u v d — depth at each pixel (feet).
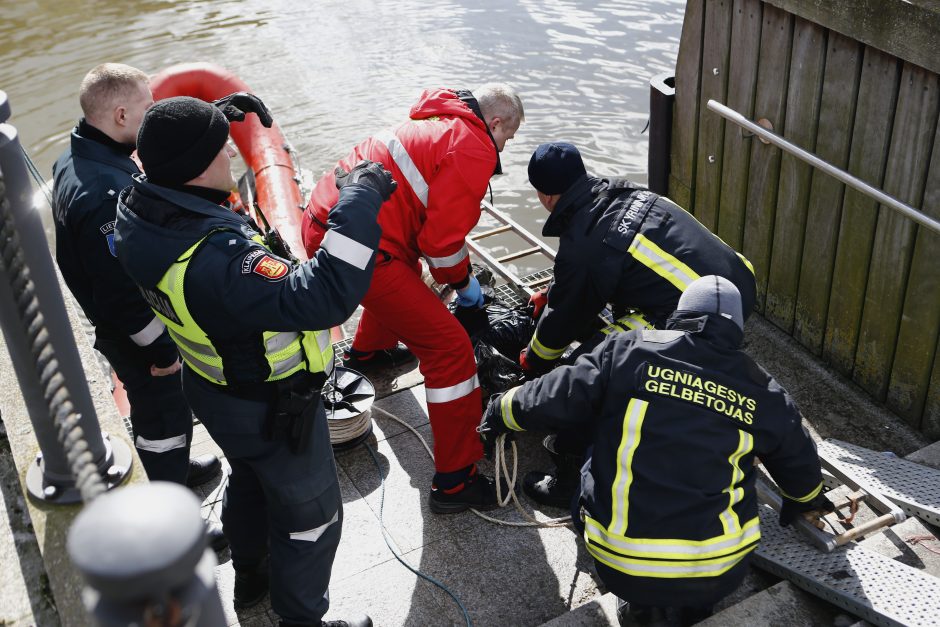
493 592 9.76
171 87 22.56
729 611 8.63
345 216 6.91
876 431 12.10
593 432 8.75
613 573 8.14
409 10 37.14
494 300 13.78
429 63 32.09
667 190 16.06
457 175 10.05
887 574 8.70
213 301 6.81
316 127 27.99
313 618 8.42
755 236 14.07
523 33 34.04
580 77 30.19
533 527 10.53
